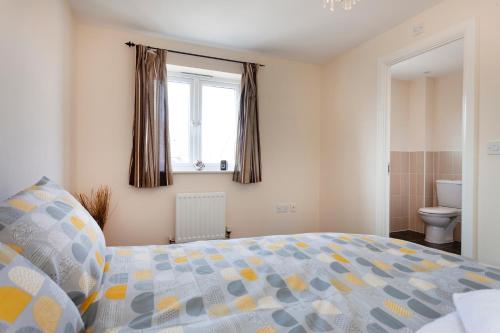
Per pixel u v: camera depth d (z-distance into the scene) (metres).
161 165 2.75
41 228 0.84
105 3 2.23
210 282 1.02
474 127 1.91
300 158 3.48
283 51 3.13
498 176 1.80
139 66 2.64
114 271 1.08
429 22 2.26
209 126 3.15
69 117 2.27
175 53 2.86
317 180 3.57
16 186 1.26
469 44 1.94
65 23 2.12
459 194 3.53
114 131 2.66
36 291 0.60
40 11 1.56
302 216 3.49
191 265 1.17
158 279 1.03
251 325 0.76
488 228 1.84
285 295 0.96
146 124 2.65
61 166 2.04
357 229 2.98
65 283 0.78
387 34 2.64
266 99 3.29
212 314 0.83
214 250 1.38
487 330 0.58
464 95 1.98
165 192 2.85
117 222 2.68
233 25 2.56
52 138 1.81
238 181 3.05
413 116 4.06
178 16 2.42
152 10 2.33
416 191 4.03
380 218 2.71
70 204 1.11
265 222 3.30
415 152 4.04
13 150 1.23
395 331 0.74
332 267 1.17
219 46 2.99
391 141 4.03
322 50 3.10
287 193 3.41
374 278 1.07
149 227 2.79
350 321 0.79
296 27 2.59
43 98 1.62
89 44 2.57
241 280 1.04
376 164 2.76
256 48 3.05
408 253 1.34
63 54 2.06
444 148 3.85
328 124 3.43
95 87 2.60
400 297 0.92
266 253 1.33
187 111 3.05
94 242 1.03
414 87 4.05
